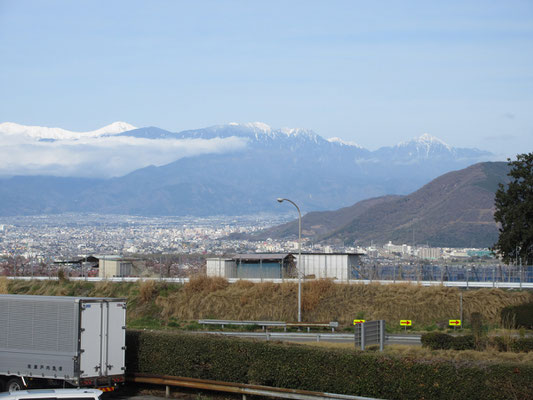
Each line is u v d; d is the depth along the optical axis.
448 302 46.97
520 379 17.91
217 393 23.58
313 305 49.16
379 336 25.97
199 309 50.53
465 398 18.52
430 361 19.39
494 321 44.75
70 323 21.56
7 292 56.62
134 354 24.78
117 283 56.53
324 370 21.09
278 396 21.44
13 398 16.66
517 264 54.97
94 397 17.11
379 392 19.98
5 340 22.64
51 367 21.72
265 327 46.94
